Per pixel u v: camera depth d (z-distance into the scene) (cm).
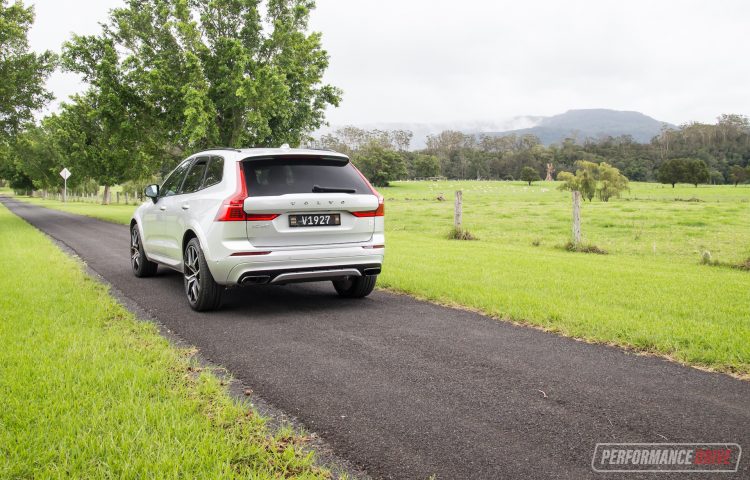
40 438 274
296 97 2464
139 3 2303
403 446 288
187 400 329
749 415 328
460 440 295
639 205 4088
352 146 16275
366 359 439
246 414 324
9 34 2559
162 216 738
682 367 420
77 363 392
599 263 1036
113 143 2442
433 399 354
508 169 17912
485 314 607
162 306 647
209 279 596
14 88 2589
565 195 7169
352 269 617
